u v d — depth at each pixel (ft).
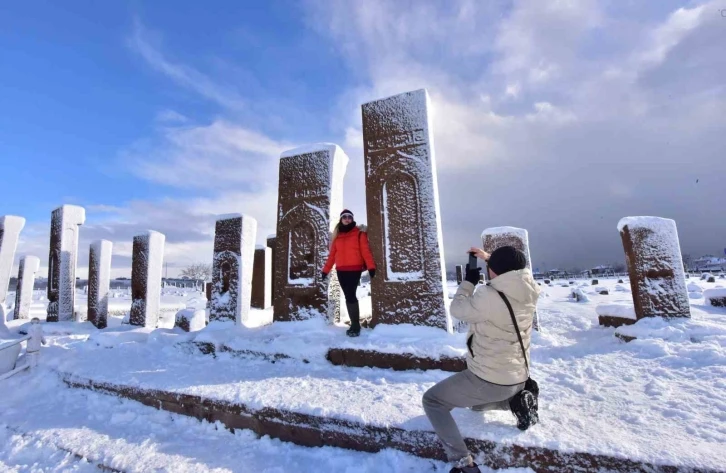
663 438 7.93
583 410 9.65
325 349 15.06
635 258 18.90
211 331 19.19
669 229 18.67
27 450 11.48
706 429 8.25
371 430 9.57
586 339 19.52
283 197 20.18
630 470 7.25
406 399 10.91
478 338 8.36
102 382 14.80
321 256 18.78
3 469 10.77
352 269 16.39
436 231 16.40
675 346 14.94
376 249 17.26
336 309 19.45
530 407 8.38
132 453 10.50
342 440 9.92
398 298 16.49
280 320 19.25
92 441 11.42
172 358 17.47
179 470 9.53
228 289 22.18
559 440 8.00
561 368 13.65
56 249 32.40
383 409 10.23
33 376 17.26
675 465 6.97
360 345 14.58
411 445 9.14
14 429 12.84
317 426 10.23
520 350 8.25
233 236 22.44
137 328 26.18
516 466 8.10
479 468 8.19
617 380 11.92
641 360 13.92
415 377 13.00
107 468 10.05
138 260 28.66
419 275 16.42
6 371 17.56
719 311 25.31
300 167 20.06
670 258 18.45
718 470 6.75
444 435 8.03
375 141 18.13
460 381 8.26
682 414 9.05
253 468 9.54
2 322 31.53
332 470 9.25
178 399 12.67
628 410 9.50
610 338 18.62
